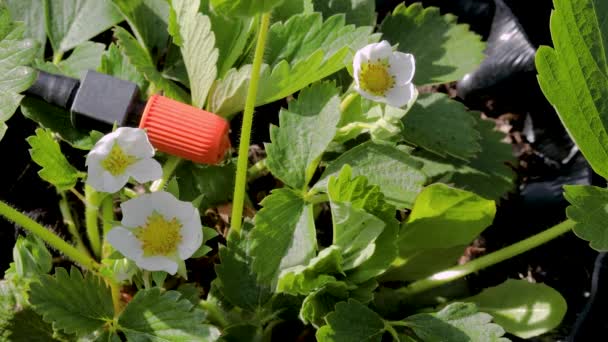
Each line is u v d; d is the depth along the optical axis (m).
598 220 0.30
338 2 0.36
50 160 0.31
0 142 0.36
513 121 0.41
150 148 0.29
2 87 0.30
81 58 0.35
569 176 0.39
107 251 0.33
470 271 0.34
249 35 0.34
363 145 0.32
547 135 0.41
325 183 0.32
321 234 0.37
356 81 0.31
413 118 0.35
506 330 0.33
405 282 0.36
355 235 0.30
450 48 0.37
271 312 0.32
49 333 0.31
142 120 0.31
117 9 0.35
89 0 0.36
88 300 0.30
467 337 0.31
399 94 0.31
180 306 0.30
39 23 0.36
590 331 0.34
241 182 0.31
